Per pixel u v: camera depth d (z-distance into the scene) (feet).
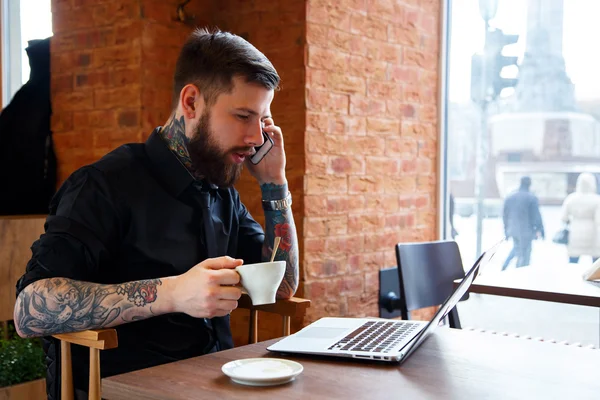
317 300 8.84
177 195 4.99
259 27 8.95
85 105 9.01
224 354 4.04
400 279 7.09
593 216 9.68
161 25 8.64
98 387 4.09
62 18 9.21
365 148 9.55
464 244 10.89
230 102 4.72
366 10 9.48
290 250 5.63
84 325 4.12
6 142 9.12
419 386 3.40
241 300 5.42
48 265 4.33
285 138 8.74
